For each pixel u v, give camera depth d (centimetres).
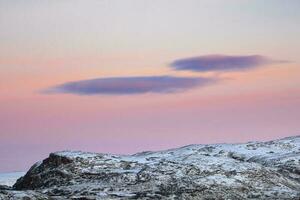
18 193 4594
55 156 6700
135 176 5919
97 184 5794
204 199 5097
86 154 6769
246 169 6072
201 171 5988
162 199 4931
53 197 4725
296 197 5184
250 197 5256
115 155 7025
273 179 5925
